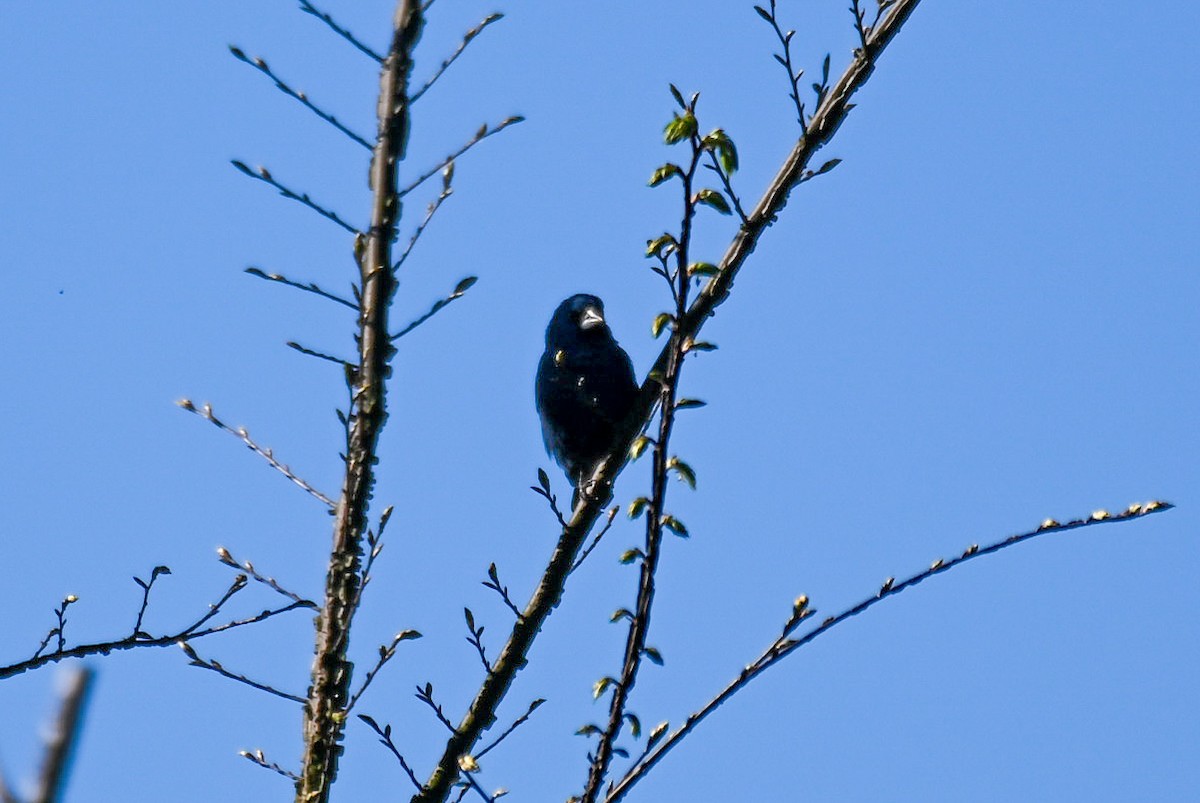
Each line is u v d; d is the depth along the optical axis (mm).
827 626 8906
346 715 9547
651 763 8586
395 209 10094
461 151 10109
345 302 9875
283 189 9672
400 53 10125
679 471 8547
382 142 10109
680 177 8445
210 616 10148
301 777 9500
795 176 10375
